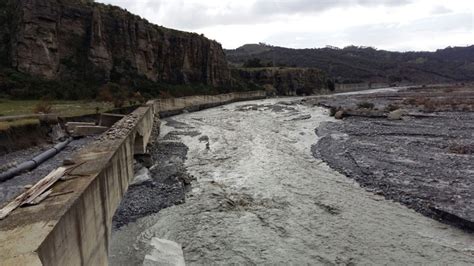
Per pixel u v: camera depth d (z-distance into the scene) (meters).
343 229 15.48
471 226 15.04
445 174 21.84
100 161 12.07
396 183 20.70
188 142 35.97
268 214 17.19
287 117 54.38
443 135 33.97
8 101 44.09
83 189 9.09
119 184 14.34
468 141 30.83
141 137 25.12
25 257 5.94
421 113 50.12
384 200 18.58
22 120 30.64
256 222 16.36
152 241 14.23
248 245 14.28
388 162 25.05
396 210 17.28
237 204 18.38
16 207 8.05
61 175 10.39
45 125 32.97
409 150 28.39
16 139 27.94
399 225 15.72
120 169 14.77
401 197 18.69
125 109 46.81
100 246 10.42
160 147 32.78
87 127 35.25
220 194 19.80
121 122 23.59
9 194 18.69
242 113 62.94
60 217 7.33
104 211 11.12
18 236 6.59
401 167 23.72
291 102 85.38
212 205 18.31
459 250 13.56
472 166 23.30
